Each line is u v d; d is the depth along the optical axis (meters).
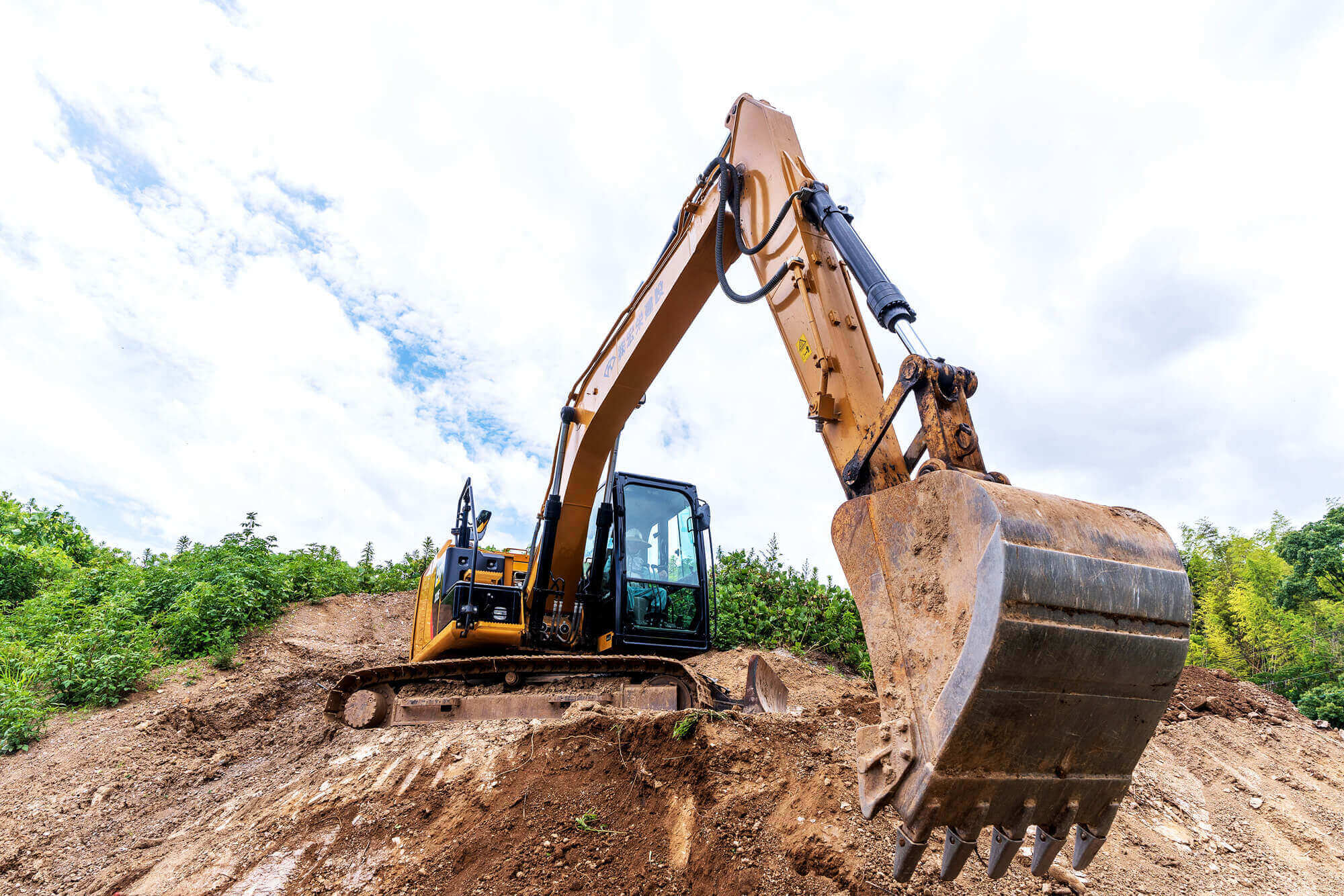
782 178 4.83
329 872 4.46
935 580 2.68
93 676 8.92
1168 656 2.63
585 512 7.55
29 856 5.68
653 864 3.99
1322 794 7.49
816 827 4.12
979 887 4.01
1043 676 2.43
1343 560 33.34
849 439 3.68
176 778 7.23
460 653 7.38
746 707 6.64
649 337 6.44
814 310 4.10
